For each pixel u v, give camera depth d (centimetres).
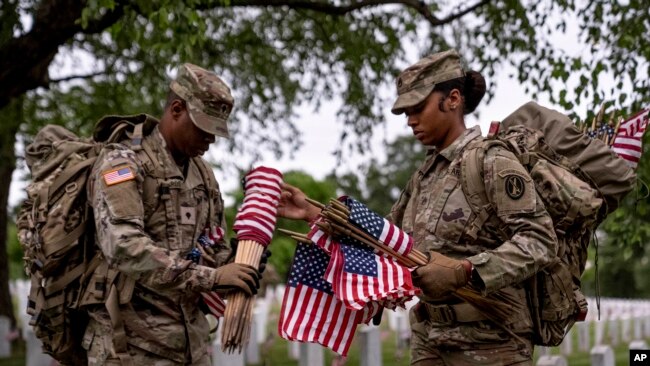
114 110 1717
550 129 502
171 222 487
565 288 471
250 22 1520
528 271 438
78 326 511
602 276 4616
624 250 1023
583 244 495
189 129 485
